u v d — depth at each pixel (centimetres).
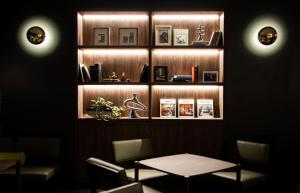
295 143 442
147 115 463
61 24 450
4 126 455
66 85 452
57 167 418
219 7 437
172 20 464
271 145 382
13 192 410
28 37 452
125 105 453
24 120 455
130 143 396
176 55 464
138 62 466
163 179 379
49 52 452
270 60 443
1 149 426
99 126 436
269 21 443
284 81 443
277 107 443
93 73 448
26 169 390
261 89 444
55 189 438
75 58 440
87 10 438
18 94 455
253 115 444
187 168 303
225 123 441
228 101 444
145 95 465
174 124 434
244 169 403
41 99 454
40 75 454
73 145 449
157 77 453
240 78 444
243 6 441
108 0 441
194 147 434
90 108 435
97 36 460
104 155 436
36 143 431
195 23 464
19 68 454
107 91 467
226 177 349
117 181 246
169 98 464
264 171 391
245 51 443
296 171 441
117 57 467
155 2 439
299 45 441
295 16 441
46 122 454
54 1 450
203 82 442
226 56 439
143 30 465
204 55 464
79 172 437
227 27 440
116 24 466
